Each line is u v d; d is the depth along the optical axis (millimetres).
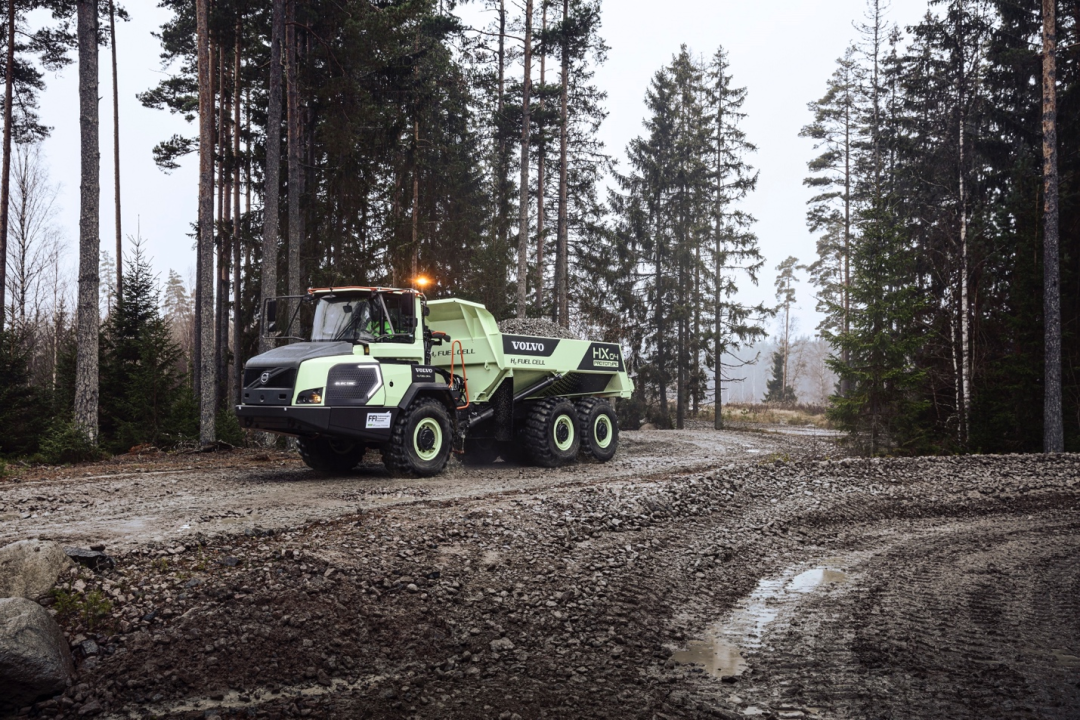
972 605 6426
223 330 27719
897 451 20453
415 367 11727
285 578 5672
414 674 4801
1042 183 20828
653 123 37812
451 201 29188
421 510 8273
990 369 21172
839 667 5020
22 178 31875
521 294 25703
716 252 37531
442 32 25391
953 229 23297
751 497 11195
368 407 10852
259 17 23625
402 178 24281
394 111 21688
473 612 5805
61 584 5152
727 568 7797
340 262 21734
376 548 6621
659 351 37281
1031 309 20344
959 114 23531
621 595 6535
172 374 19938
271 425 10500
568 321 34750
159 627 4875
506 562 6891
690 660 5238
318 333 11461
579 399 15148
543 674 4895
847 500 11344
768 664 5129
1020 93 22625
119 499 8859
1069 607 6340
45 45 24469
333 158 21359
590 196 33281
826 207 39125
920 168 25516
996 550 8641
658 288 37438
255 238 24922
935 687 4645
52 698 4180
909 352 20344
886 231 20703
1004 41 22312
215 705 4227
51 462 13750
